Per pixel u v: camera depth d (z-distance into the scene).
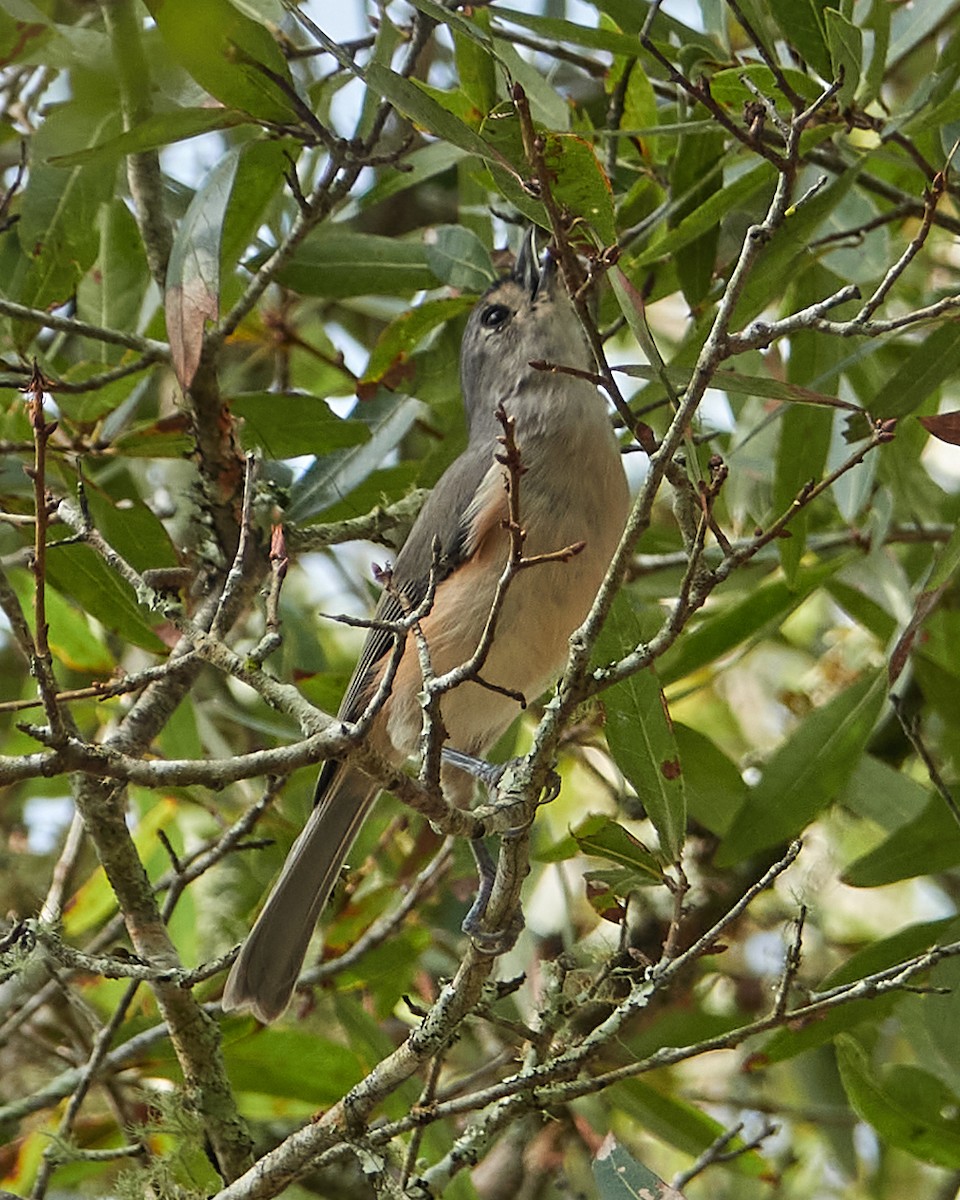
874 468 9.62
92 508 9.52
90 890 10.56
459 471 9.69
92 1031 10.38
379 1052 9.95
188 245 8.04
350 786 9.43
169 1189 8.02
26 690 11.04
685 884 7.67
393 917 10.03
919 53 11.61
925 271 11.84
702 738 10.30
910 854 9.18
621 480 9.40
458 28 7.62
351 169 8.70
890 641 9.90
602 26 10.31
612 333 10.11
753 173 8.53
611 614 7.98
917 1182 11.52
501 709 9.52
